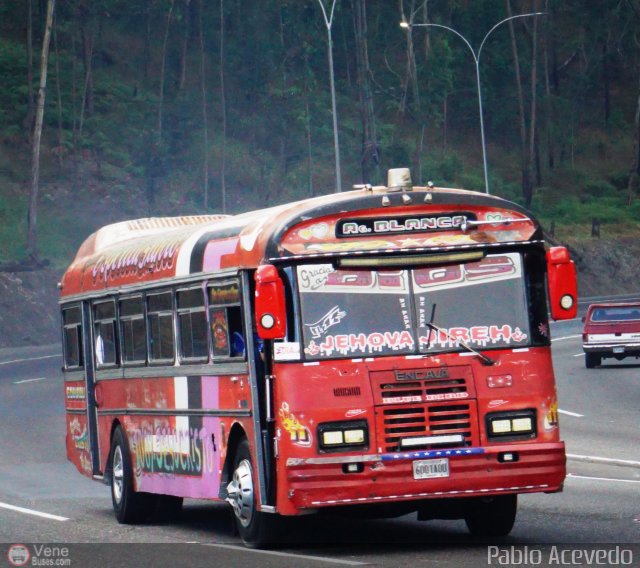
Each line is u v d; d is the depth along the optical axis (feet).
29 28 459.73
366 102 482.69
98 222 417.28
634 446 143.02
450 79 598.75
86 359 110.11
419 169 522.88
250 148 519.60
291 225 74.18
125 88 514.27
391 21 623.36
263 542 78.23
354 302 74.23
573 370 255.91
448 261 75.31
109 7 513.45
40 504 110.73
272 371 74.43
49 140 461.37
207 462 84.23
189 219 110.42
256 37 553.23
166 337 90.99
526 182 581.53
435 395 73.67
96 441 109.09
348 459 72.13
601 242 552.82
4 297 344.90
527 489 73.97
